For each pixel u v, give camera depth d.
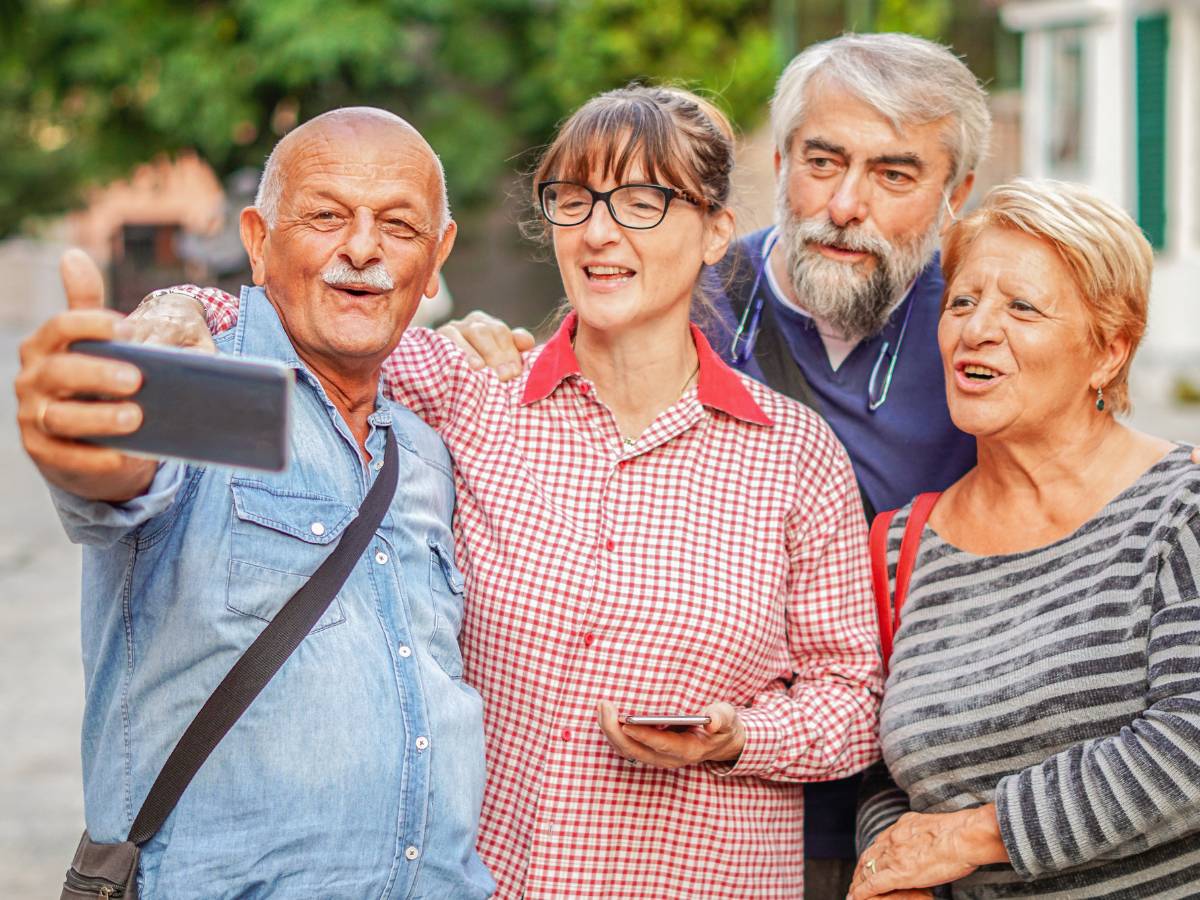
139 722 1.90
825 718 2.34
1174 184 14.41
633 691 2.28
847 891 2.73
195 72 16.38
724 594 2.30
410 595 2.06
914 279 2.76
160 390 1.53
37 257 30.08
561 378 2.38
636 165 2.26
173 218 26.06
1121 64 14.71
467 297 18.83
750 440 2.41
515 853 2.29
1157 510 2.16
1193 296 14.30
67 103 17.41
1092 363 2.27
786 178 2.75
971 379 2.30
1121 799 2.00
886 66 2.60
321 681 1.91
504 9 16.88
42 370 1.53
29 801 4.92
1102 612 2.13
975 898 2.25
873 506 2.78
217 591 1.89
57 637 7.04
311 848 1.89
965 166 2.73
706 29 15.30
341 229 2.03
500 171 17.31
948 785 2.23
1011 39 16.23
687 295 2.39
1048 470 2.30
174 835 1.87
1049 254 2.24
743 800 2.34
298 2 16.08
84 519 1.69
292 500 1.97
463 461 2.35
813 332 2.83
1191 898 2.07
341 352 2.05
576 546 2.29
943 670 2.28
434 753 2.00
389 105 17.20
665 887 2.31
